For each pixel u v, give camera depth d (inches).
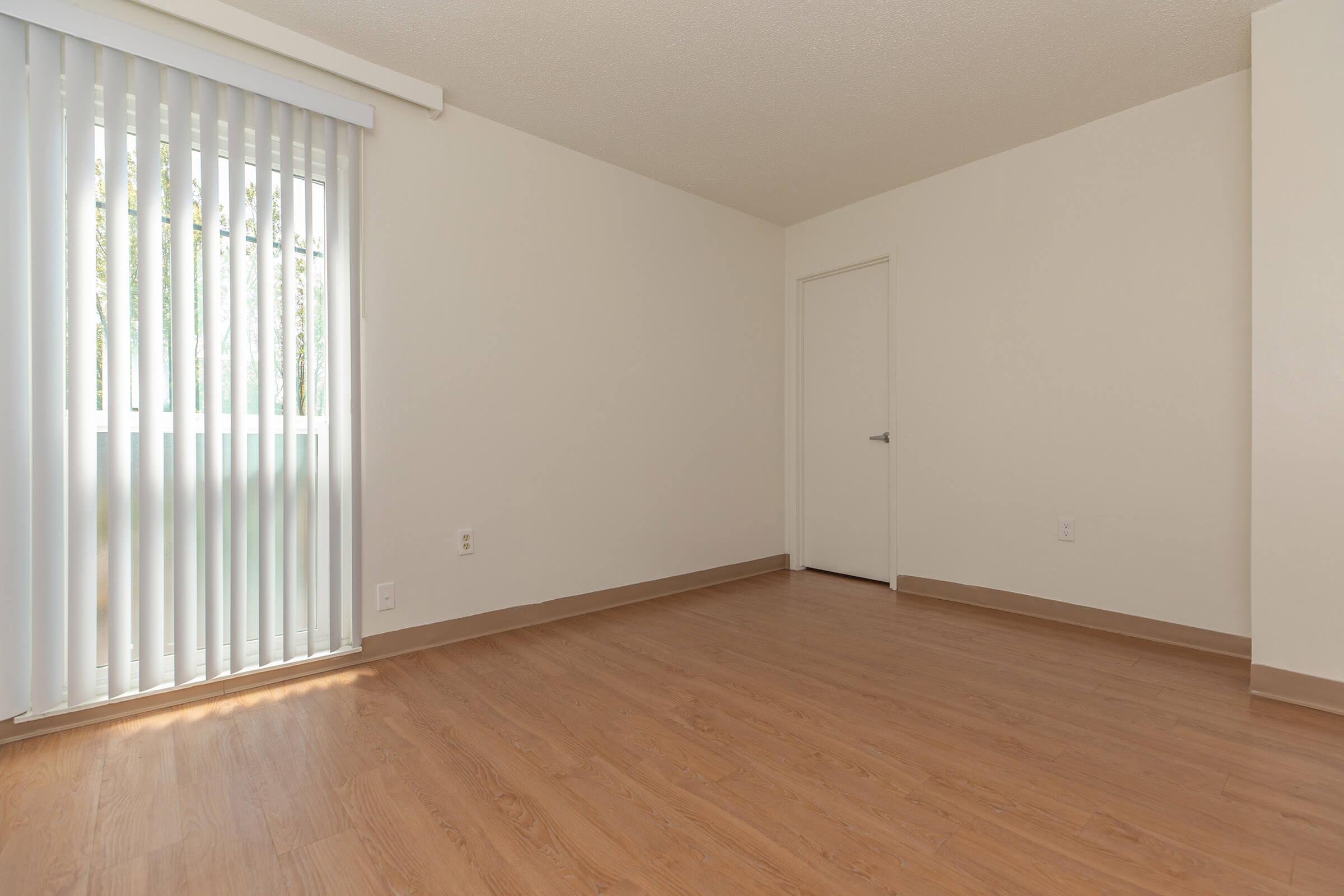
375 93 104.4
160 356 84.0
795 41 96.7
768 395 175.0
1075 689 92.4
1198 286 109.4
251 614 95.3
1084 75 105.9
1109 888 50.9
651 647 111.8
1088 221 122.0
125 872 52.7
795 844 56.9
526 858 55.0
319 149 99.9
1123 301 117.8
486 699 88.8
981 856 55.1
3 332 73.7
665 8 88.8
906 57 100.7
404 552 107.7
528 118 119.2
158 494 83.9
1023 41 96.5
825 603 142.4
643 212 144.9
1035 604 130.2
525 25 92.6
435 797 64.3
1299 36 86.4
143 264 82.0
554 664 103.0
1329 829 58.6
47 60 76.1
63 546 78.6
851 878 52.5
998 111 117.6
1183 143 110.7
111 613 80.7
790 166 140.7
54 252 77.0
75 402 78.1
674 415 151.6
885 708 86.0
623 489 140.8
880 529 161.6
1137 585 116.7
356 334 100.9
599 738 77.2
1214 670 99.9
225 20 87.1
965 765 70.9
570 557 131.1
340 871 53.2
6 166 73.6
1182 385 111.2
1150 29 93.4
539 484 126.0
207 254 87.6
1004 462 134.5
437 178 111.7
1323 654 85.4
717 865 54.2
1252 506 90.5
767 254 175.0
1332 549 84.8
